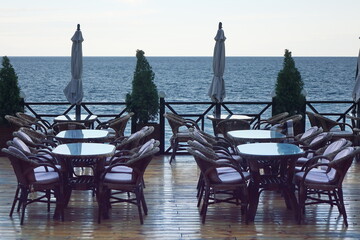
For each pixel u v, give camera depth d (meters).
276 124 7.68
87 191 6.47
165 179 7.18
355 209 5.79
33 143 6.24
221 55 9.12
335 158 5.28
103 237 4.84
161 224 5.24
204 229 5.10
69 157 5.20
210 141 6.69
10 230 5.02
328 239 4.84
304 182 5.28
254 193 5.38
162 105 9.09
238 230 5.07
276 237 4.88
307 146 6.14
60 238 4.81
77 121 8.14
